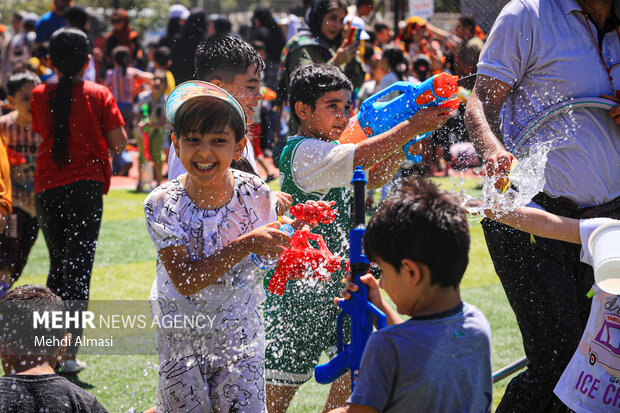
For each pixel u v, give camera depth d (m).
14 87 4.89
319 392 3.84
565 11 3.07
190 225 2.52
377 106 3.16
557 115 3.09
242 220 2.59
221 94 2.48
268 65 10.46
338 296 2.98
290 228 2.54
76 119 4.32
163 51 9.66
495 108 3.10
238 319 2.55
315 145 2.99
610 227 2.58
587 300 3.05
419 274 1.96
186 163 2.47
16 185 4.90
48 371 2.53
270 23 10.66
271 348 3.01
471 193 5.67
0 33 12.15
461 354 1.95
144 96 9.27
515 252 3.01
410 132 2.93
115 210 8.34
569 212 3.08
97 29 13.89
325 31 6.20
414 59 9.74
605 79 3.09
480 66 3.15
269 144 9.26
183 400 2.52
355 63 6.77
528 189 2.82
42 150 4.36
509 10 3.11
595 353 2.62
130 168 11.02
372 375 1.94
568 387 2.70
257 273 2.58
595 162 3.04
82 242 4.32
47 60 8.70
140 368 4.04
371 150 2.91
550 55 3.08
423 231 1.94
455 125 4.91
